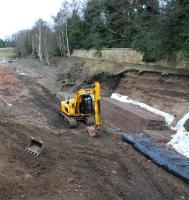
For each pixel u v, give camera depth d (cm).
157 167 1511
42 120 2341
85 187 1243
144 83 2811
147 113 2286
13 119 2212
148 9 3675
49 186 1234
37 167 1385
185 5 2509
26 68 6375
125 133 2098
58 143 1761
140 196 1237
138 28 3569
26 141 1661
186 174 1369
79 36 6056
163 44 2678
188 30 2383
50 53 6994
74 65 4747
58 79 4206
